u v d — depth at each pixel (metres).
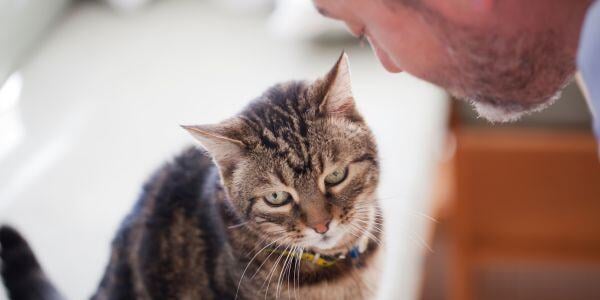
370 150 0.78
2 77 1.15
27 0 1.18
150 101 1.09
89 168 1.00
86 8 1.30
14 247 0.83
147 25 1.26
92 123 1.07
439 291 1.46
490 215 1.42
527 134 1.36
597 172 1.34
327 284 0.80
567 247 1.41
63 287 0.84
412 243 0.95
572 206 1.38
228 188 0.75
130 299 0.78
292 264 0.79
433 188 1.28
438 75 0.71
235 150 0.75
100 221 0.93
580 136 1.35
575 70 0.69
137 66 1.17
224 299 0.78
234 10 1.27
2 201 0.97
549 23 0.67
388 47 0.71
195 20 1.27
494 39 0.67
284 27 1.20
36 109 1.11
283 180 0.76
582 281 1.46
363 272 0.82
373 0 0.69
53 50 1.21
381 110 1.08
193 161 0.79
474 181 1.39
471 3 0.66
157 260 0.78
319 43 1.20
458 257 1.42
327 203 0.77
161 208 0.78
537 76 0.69
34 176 1.01
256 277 0.78
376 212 0.81
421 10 0.68
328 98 0.76
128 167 1.01
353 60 1.16
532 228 1.41
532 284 1.48
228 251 0.77
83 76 1.16
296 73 1.13
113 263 0.80
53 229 0.92
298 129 0.76
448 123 1.33
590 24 0.61
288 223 0.77
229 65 1.16
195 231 0.78
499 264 1.47
